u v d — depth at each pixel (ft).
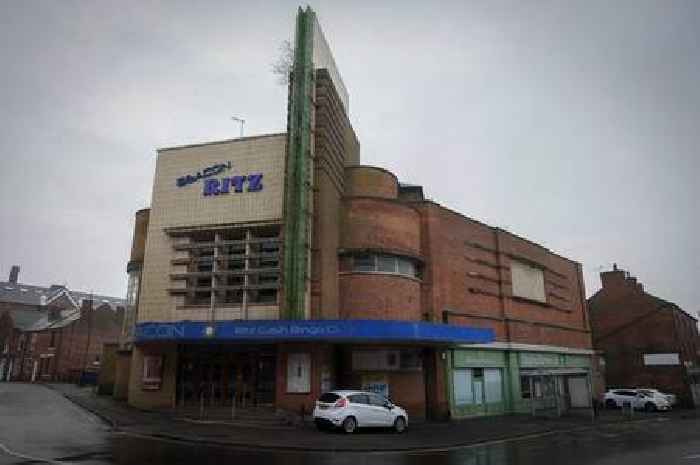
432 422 82.28
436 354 88.12
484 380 99.91
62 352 179.11
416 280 91.04
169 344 82.12
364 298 84.28
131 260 104.42
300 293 74.54
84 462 40.04
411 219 93.35
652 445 58.34
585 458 48.34
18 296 244.83
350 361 83.61
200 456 44.86
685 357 156.35
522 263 120.78
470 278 102.78
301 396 72.79
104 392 108.78
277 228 82.94
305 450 51.21
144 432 57.77
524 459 47.85
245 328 71.77
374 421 66.39
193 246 85.25
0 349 211.82
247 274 80.59
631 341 158.10
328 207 83.46
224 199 86.02
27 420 66.13
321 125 84.64
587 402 132.05
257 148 86.89
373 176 96.07
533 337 116.88
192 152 90.27
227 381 79.41
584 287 150.30
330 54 101.14
